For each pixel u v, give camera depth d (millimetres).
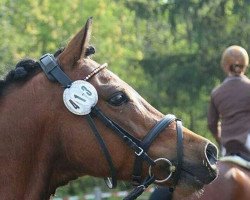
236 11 29141
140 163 5277
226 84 9234
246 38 29234
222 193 8516
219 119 9398
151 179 5301
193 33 29578
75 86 5297
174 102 29766
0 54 18266
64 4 24594
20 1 22406
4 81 5441
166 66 29766
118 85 5340
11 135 5324
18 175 5312
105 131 5270
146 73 29828
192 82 29422
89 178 23156
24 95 5367
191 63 29469
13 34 19828
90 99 5273
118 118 5289
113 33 27500
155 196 8453
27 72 5426
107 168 5289
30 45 21469
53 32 23375
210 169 5285
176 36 30969
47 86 5352
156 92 29828
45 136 5316
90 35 5383
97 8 27000
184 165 5285
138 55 29500
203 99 29828
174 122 5375
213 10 29172
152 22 31312
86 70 5359
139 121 5312
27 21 22422
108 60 27109
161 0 29469
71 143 5289
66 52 5387
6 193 5293
